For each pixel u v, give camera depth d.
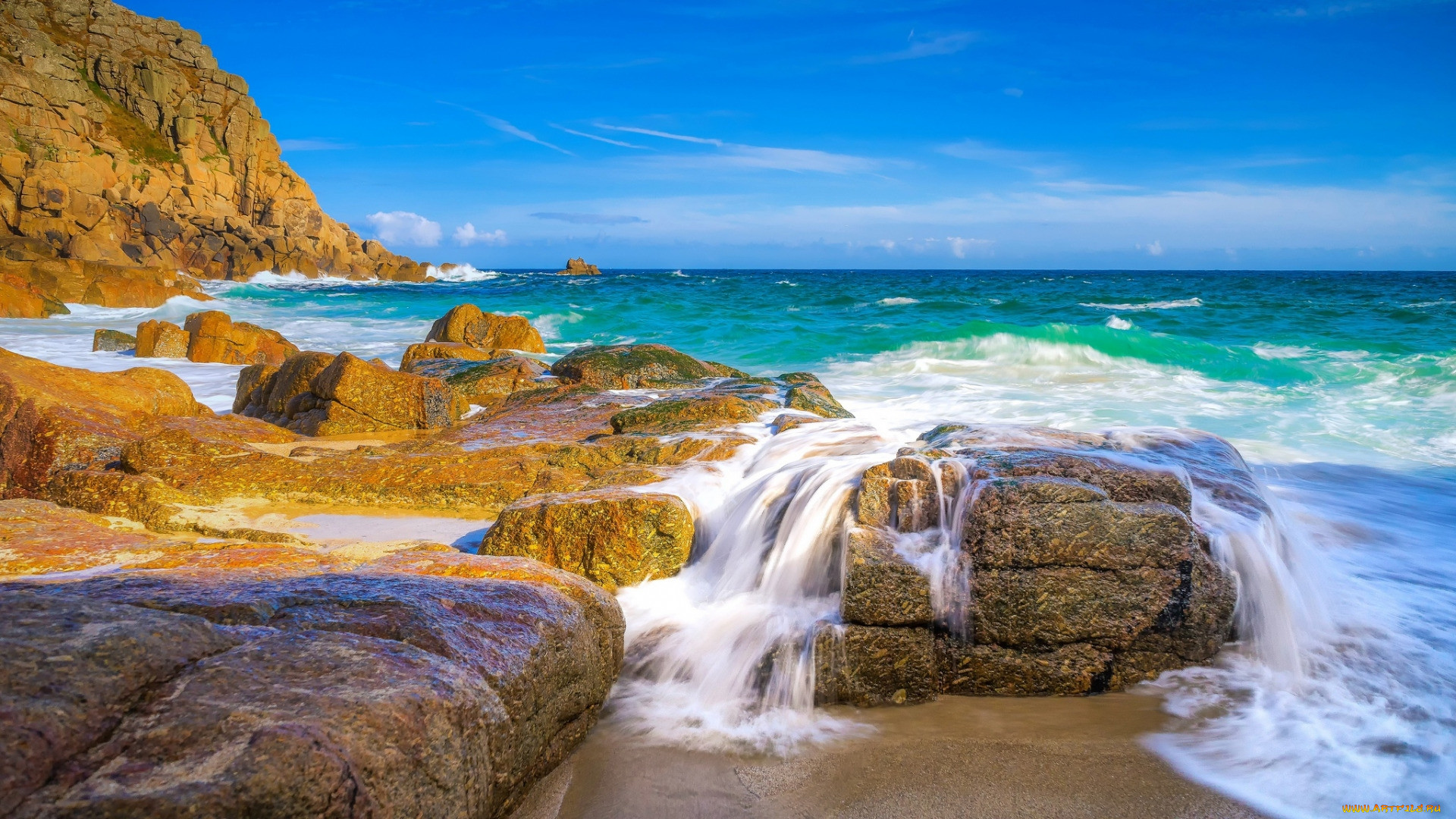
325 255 81.50
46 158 58.53
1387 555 6.57
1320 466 9.59
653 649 4.81
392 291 57.50
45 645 2.25
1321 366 16.64
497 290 54.50
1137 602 4.61
